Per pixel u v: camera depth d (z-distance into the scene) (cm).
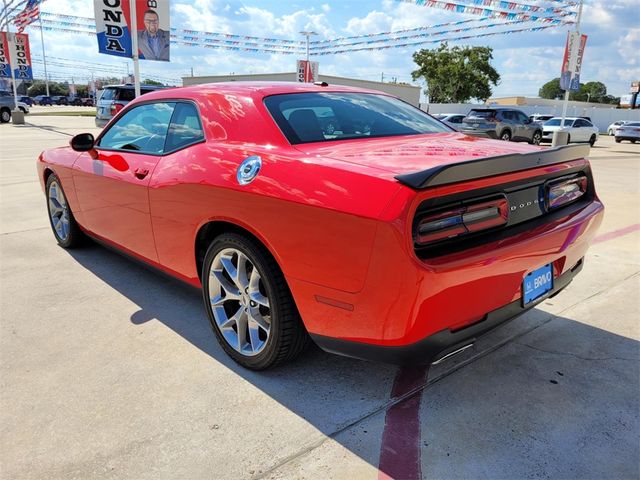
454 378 265
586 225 263
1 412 234
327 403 242
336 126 278
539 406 240
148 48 1155
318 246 210
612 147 2362
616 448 212
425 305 192
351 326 209
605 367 276
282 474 196
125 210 345
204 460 204
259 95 282
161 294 373
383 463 202
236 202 244
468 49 4756
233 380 261
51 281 397
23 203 681
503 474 197
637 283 399
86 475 196
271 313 244
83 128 2298
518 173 225
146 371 269
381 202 191
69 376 264
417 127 310
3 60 2594
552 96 11225
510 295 225
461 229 204
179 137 308
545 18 1570
